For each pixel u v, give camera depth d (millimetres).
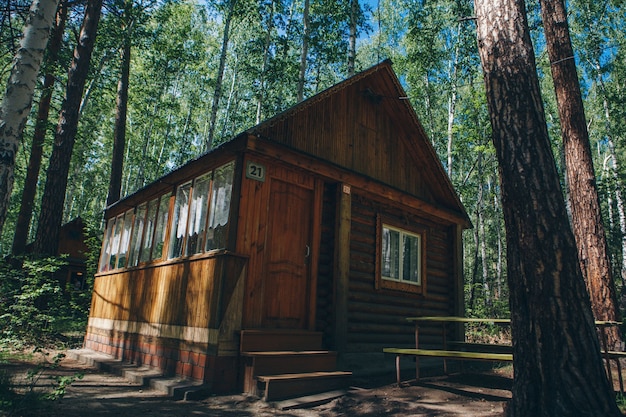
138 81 23453
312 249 7078
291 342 6258
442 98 23266
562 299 3658
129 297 8570
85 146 25391
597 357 3543
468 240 30188
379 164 9047
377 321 8062
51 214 11234
